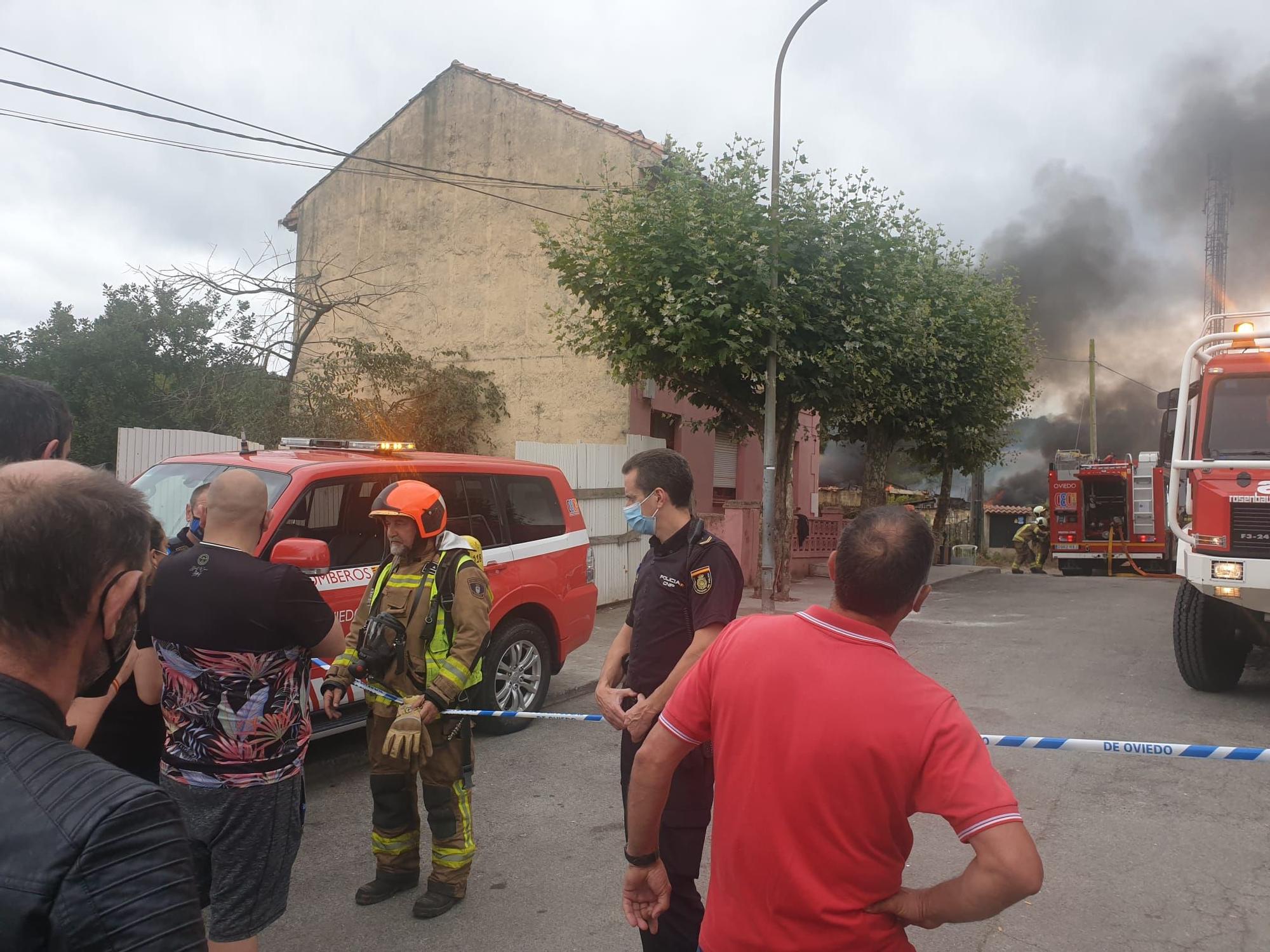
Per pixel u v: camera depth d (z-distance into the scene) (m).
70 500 1.20
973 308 17.42
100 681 1.39
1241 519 6.74
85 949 1.01
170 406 14.78
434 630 3.78
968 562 25.81
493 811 5.04
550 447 11.62
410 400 15.20
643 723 2.89
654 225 11.85
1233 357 7.46
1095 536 23.38
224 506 2.82
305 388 13.93
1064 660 9.30
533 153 15.98
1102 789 5.32
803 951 1.72
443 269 16.84
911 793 1.70
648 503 3.13
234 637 2.68
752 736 1.80
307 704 3.51
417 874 4.05
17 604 1.15
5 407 2.53
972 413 18.41
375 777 3.90
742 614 13.09
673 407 15.88
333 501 5.50
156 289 15.94
